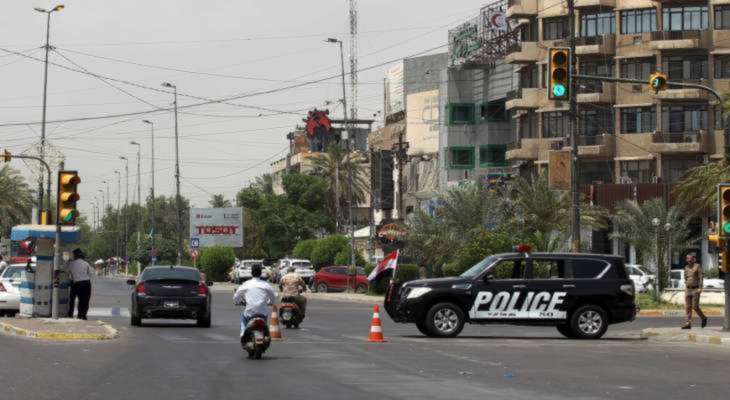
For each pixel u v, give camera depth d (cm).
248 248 15638
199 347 3120
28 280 4150
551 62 3900
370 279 6062
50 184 7156
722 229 3734
